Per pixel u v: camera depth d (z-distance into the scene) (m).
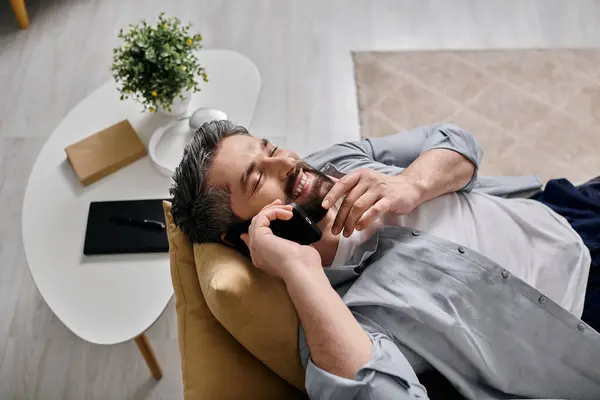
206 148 1.06
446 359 1.05
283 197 1.05
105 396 1.59
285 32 2.35
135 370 1.62
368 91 2.17
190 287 1.08
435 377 1.11
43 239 1.42
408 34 2.33
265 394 1.02
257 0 2.46
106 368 1.63
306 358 0.98
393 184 1.09
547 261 1.17
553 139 2.04
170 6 2.44
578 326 1.04
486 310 1.05
